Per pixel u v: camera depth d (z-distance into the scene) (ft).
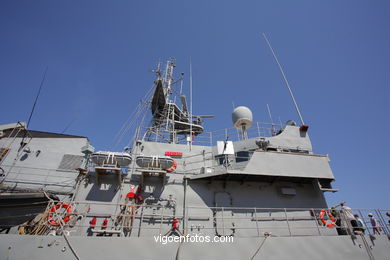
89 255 24.02
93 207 34.35
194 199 37.24
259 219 36.45
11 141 46.14
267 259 27.07
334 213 36.27
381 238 31.83
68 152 47.32
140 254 24.82
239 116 52.24
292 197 39.40
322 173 39.37
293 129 46.91
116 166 36.70
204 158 42.78
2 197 35.58
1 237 23.57
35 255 23.32
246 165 37.86
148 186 37.60
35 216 37.24
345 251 29.73
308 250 28.71
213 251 26.30
